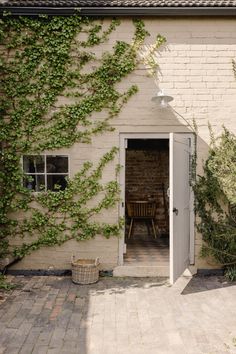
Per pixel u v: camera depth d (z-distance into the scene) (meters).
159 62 5.83
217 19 5.82
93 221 5.88
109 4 5.56
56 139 5.79
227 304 4.60
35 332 3.79
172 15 5.72
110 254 5.88
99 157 5.86
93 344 3.55
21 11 5.58
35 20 5.69
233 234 5.71
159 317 4.19
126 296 4.88
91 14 5.64
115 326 3.96
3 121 5.73
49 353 3.37
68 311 4.36
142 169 9.03
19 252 5.84
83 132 5.82
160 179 9.03
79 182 5.84
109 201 5.84
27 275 5.86
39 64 5.76
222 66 5.84
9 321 4.05
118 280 5.59
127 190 9.04
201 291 5.09
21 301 4.68
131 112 5.84
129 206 8.41
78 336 3.71
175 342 3.59
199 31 5.82
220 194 5.82
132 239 8.21
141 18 5.77
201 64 5.84
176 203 5.15
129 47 5.78
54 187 5.91
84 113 5.80
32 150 5.80
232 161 5.71
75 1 5.82
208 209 5.92
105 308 4.46
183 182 5.56
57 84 5.75
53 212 5.87
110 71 5.79
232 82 5.86
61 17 5.69
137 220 8.88
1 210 5.79
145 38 5.80
